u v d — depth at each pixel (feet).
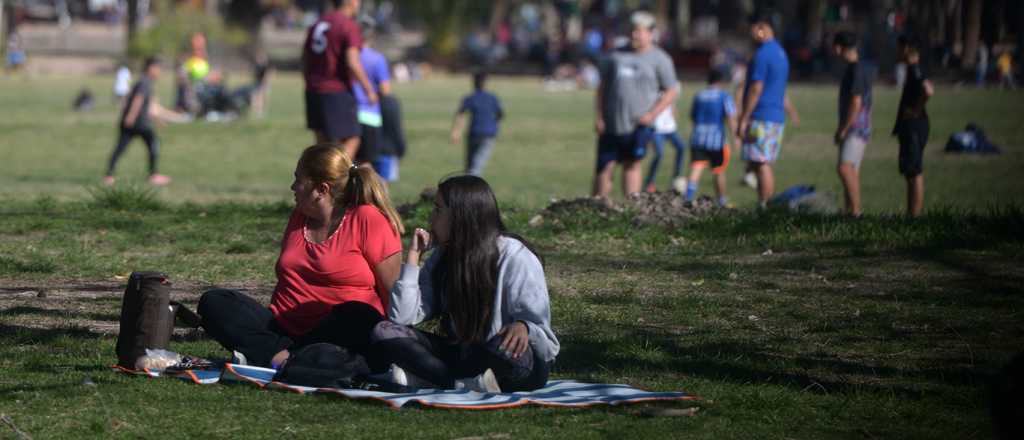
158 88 478.18
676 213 120.26
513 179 225.15
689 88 500.74
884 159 242.78
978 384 63.41
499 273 57.06
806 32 638.94
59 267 97.09
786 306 84.74
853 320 80.12
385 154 157.89
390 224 62.39
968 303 85.15
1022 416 40.24
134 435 51.13
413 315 58.70
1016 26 288.30
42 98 422.41
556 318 80.33
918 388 62.69
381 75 152.35
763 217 119.03
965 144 248.73
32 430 51.44
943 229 113.60
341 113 131.44
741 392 60.80
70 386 58.59
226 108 357.20
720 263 101.65
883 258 103.04
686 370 66.39
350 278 61.87
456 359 59.16
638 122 136.98
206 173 229.25
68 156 256.93
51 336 71.46
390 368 59.47
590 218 118.83
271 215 126.72
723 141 167.02
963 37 281.54
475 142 203.62
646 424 54.08
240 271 97.60
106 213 126.11
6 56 588.09
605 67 138.10
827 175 221.66
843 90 129.90
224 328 62.80
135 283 62.54
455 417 54.44
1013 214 115.14
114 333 73.77
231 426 52.75
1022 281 92.89
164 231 115.34
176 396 57.31
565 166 251.19
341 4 130.93
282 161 257.14
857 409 57.88
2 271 94.38
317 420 53.83
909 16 272.72
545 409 56.08
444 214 57.06
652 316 81.51
